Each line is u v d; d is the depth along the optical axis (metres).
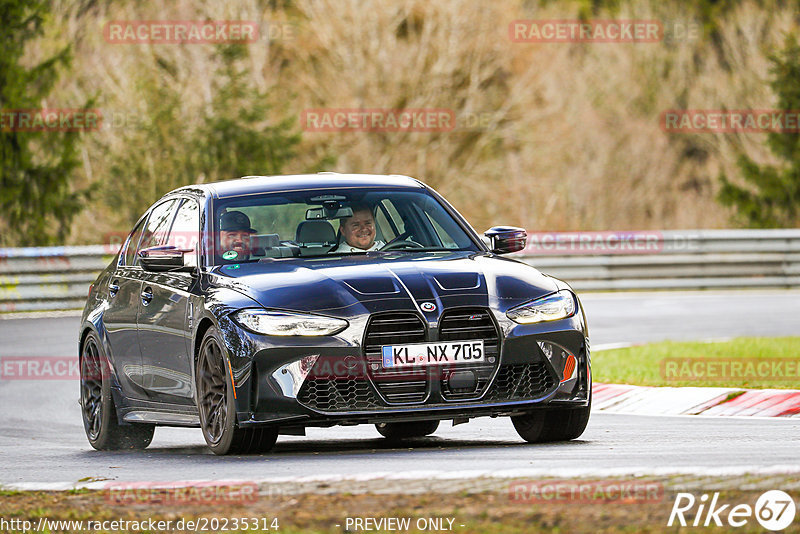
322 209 26.55
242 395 22.69
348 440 28.56
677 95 140.38
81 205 112.56
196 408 24.91
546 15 140.75
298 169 130.12
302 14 135.38
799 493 16.38
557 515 15.69
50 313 71.88
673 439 24.47
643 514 15.61
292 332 22.47
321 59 133.88
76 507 17.81
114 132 114.75
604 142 137.62
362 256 25.28
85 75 120.81
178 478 20.16
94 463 24.05
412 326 22.56
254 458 22.78
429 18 134.88
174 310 25.53
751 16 143.50
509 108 135.88
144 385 27.19
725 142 141.62
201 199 27.14
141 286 27.69
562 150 136.75
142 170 113.25
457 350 22.58
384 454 22.69
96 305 30.14
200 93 121.44
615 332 55.66
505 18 135.88
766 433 25.11
